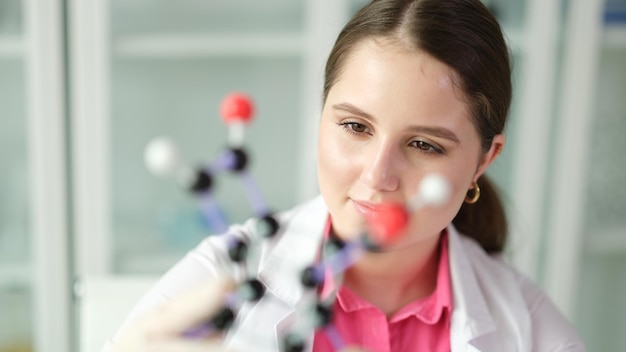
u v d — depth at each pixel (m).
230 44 1.48
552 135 1.58
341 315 0.83
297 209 0.92
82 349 1.14
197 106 1.63
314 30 1.44
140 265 1.54
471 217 0.97
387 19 0.66
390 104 0.63
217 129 1.65
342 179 0.68
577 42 1.47
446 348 0.84
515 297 0.89
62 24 1.38
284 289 0.80
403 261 0.82
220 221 0.53
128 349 0.54
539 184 1.53
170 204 1.63
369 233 0.53
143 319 0.56
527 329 0.87
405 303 0.86
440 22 0.66
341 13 1.43
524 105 1.49
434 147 0.66
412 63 0.64
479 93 0.68
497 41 0.72
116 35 1.45
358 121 0.66
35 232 1.46
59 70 1.38
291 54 1.54
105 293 1.15
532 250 1.57
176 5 1.53
